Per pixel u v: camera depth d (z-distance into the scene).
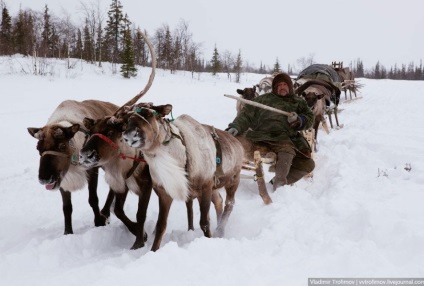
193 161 4.72
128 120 4.46
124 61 35.72
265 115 7.05
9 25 49.47
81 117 5.55
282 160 6.72
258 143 6.94
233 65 64.38
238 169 5.68
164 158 4.51
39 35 49.62
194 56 55.78
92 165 4.86
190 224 5.56
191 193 4.85
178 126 4.80
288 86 7.14
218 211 5.70
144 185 5.20
